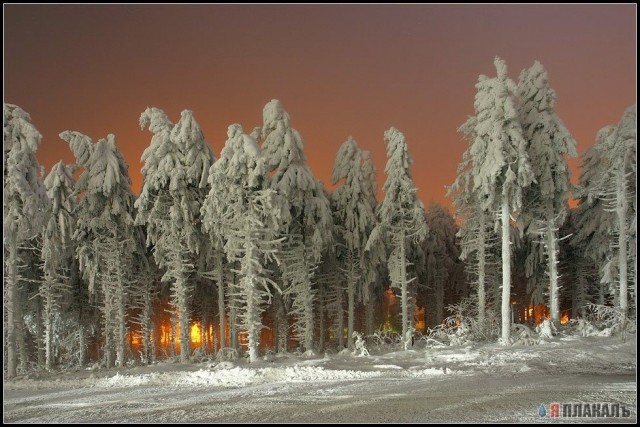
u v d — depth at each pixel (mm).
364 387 17891
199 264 32281
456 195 32125
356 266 35375
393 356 26297
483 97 28266
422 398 15312
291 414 13758
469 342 28672
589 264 40000
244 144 26469
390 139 32094
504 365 22250
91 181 29797
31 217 24141
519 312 49250
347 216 34188
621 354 23312
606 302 42094
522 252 40500
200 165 29734
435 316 51000
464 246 33906
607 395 14859
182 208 29453
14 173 23219
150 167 29594
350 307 35219
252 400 16000
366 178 37562
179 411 14680
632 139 29359
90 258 30781
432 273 45438
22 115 24406
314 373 21000
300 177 30469
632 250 31391
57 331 36281
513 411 13148
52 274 31094
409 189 31203
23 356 30781
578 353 23812
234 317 32219
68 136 30516
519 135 27531
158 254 30203
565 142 29672
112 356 32594
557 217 30797
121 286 30766
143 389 19234
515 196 27984
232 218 27281
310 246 31828
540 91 30125
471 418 12555
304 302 31922
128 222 30562
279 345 38312
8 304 24625
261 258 30297
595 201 34906
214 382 20266
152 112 30484
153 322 37062
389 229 32938
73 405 16359
